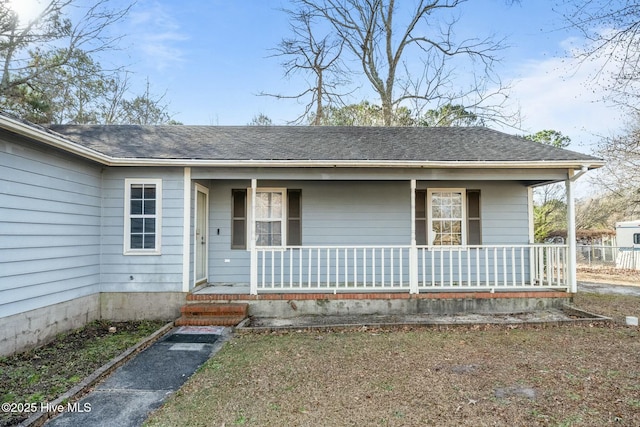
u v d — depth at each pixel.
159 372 4.53
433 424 3.10
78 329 6.33
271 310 7.19
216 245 8.48
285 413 3.33
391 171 7.43
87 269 6.68
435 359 4.73
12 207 4.87
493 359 4.71
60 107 15.11
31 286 5.23
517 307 7.38
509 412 3.29
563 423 3.10
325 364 4.59
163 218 7.24
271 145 8.23
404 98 18.25
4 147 4.72
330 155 7.45
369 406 3.43
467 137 9.27
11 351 4.86
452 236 8.77
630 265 16.73
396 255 8.60
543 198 20.48
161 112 21.70
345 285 7.45
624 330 6.06
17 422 3.22
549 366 4.44
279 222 8.62
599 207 23.08
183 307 6.96
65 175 6.03
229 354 5.04
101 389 4.02
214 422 3.19
